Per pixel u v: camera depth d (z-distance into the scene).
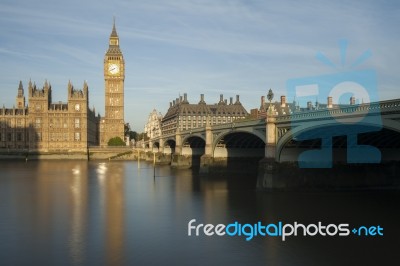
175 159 131.00
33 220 46.47
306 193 64.75
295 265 31.31
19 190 71.94
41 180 90.50
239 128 81.62
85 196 64.81
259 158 101.69
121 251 34.84
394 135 58.78
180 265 31.52
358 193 64.38
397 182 69.62
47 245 36.62
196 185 79.50
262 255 33.69
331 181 67.31
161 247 35.97
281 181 65.62
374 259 32.56
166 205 55.97
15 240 38.22
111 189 73.81
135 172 115.00
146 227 43.03
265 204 55.59
